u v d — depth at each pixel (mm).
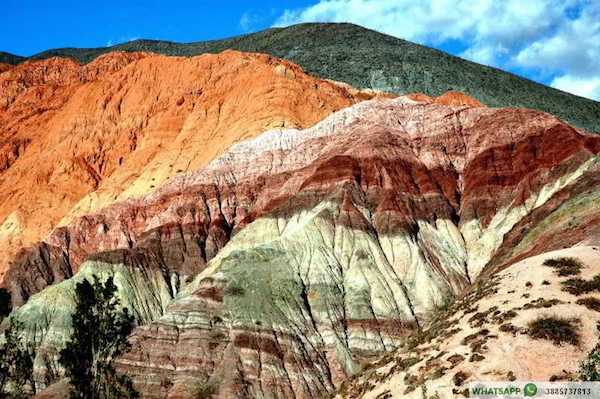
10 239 142250
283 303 85062
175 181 123250
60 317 98188
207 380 77625
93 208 138000
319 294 87625
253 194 115562
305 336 82500
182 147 140375
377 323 84812
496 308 51500
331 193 102562
